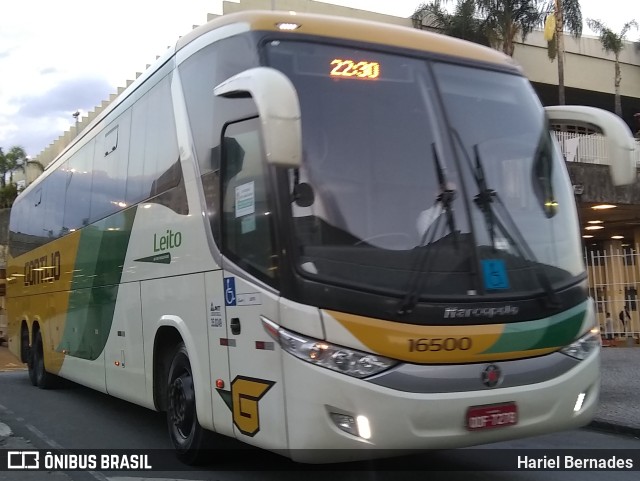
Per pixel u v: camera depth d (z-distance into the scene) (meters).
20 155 43.41
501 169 5.16
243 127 5.09
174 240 6.20
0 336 24.95
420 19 27.67
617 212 15.86
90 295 8.85
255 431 4.77
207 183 5.59
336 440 4.25
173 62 6.52
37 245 12.28
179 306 6.04
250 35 5.09
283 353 4.45
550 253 5.07
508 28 28.00
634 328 13.73
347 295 4.32
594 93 35.31
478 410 4.43
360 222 4.56
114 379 7.82
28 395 11.26
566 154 15.36
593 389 5.08
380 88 5.01
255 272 4.80
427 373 4.32
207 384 5.50
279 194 4.55
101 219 8.53
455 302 4.49
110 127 8.48
